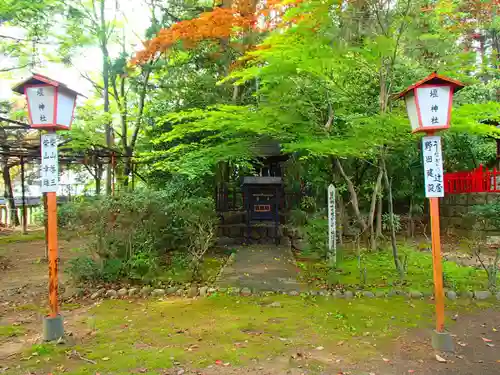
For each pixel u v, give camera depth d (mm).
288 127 8008
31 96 4848
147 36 13875
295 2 7047
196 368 4141
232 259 9852
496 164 15820
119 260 7672
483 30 15867
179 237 9281
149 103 15367
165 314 5898
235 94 12641
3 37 13680
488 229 12516
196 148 11219
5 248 13172
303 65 6711
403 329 5316
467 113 6758
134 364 4211
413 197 15328
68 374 3979
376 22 7203
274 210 12062
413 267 8969
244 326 5363
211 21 10422
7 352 4582
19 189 28922
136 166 15812
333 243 9000
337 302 6488
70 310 6164
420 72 9133
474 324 5547
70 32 14562
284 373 4039
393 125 6730
